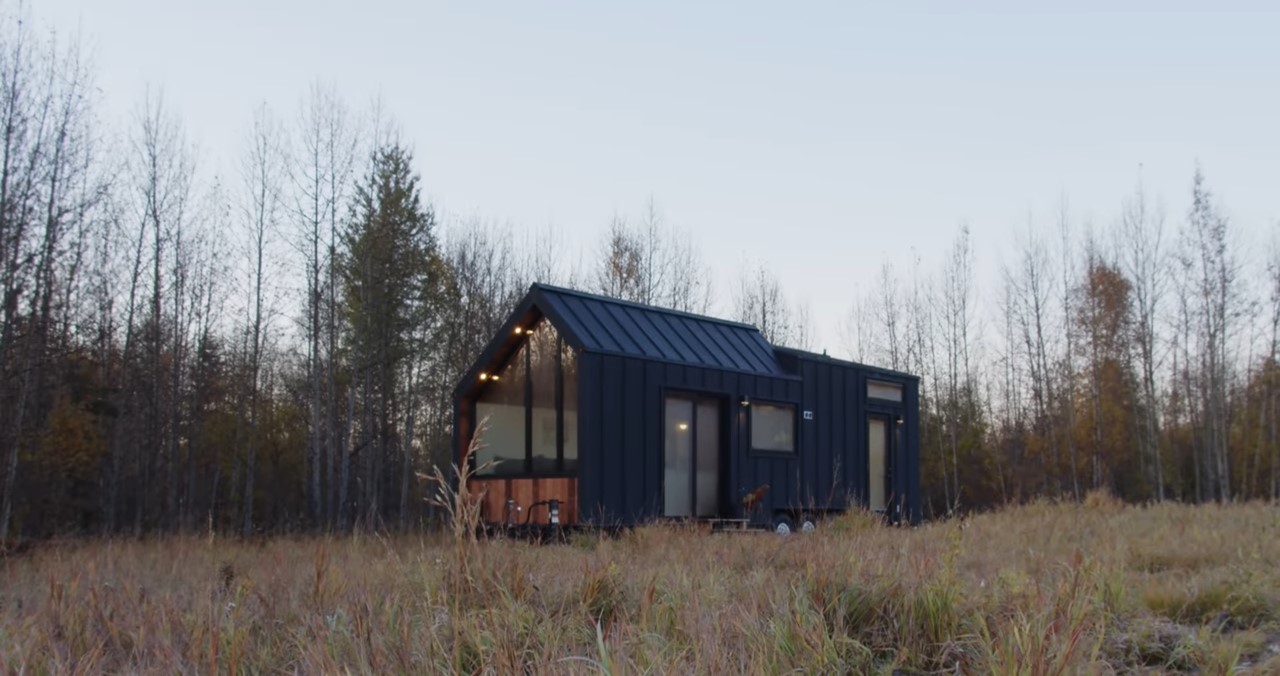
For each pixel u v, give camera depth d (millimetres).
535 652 3844
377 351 25312
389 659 3904
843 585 4992
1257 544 8211
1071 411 38438
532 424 13945
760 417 15797
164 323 25156
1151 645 4539
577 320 13656
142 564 9039
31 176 18047
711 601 4957
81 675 4125
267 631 4770
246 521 22828
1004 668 3584
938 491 39625
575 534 11617
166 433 26109
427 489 26688
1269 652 4633
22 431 19469
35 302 18562
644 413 13703
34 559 10797
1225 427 34156
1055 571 6520
